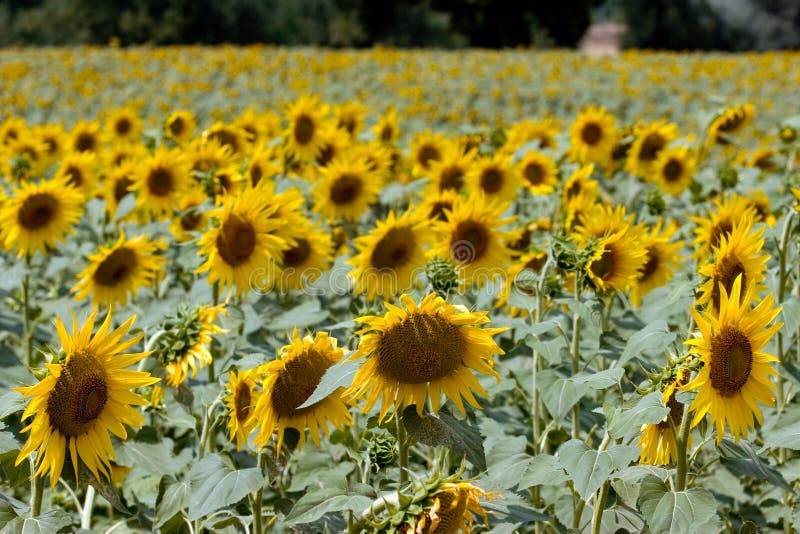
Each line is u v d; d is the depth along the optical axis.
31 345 5.50
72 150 9.43
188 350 3.65
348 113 8.79
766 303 2.89
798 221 4.55
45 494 4.79
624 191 7.78
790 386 4.38
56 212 5.98
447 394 3.01
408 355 2.92
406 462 3.16
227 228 4.50
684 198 7.86
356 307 4.14
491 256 4.93
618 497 3.65
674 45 85.75
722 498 4.52
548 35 65.31
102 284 5.28
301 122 7.38
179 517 3.47
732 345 2.83
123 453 3.70
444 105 19.88
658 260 4.78
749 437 4.38
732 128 8.45
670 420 3.05
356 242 4.89
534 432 4.09
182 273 6.38
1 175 8.94
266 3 79.06
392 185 7.13
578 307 3.80
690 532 2.85
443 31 80.06
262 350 4.12
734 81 22.91
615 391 4.25
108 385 2.89
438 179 6.98
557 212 6.63
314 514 2.85
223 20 73.06
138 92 21.61
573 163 8.23
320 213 6.50
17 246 5.92
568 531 3.41
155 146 8.24
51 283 7.18
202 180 6.18
